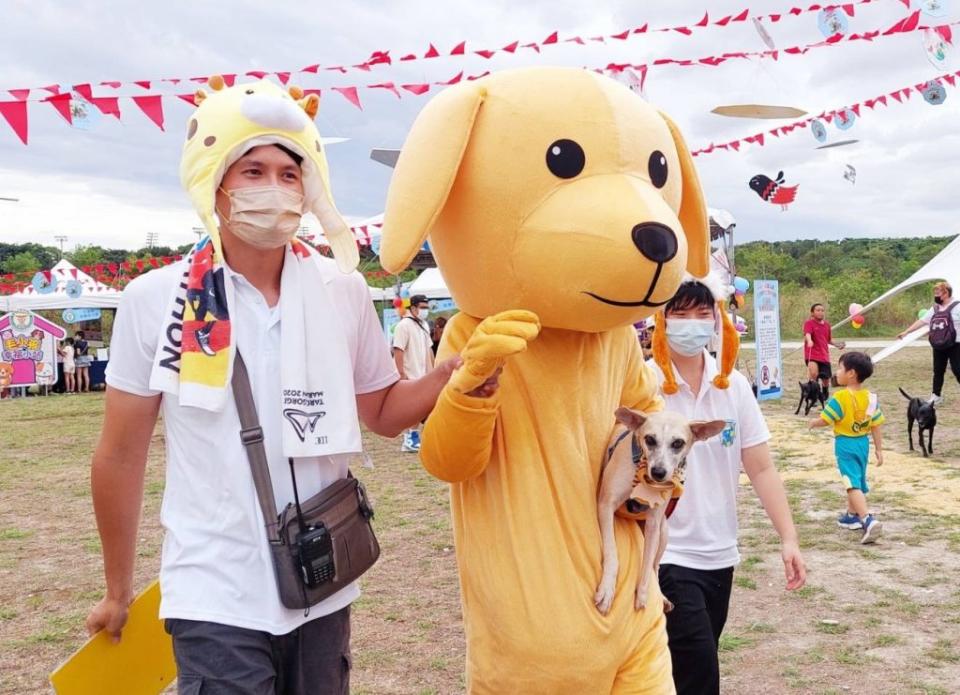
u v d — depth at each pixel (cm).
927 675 462
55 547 750
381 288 2295
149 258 2025
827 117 705
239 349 239
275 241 238
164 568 239
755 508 836
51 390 2439
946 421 1356
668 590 329
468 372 229
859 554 676
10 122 458
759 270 4025
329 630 246
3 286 2488
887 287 3891
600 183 240
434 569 664
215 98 245
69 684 254
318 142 248
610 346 277
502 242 244
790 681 460
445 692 455
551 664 246
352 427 248
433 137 248
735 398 351
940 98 681
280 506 239
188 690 226
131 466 247
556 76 252
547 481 253
